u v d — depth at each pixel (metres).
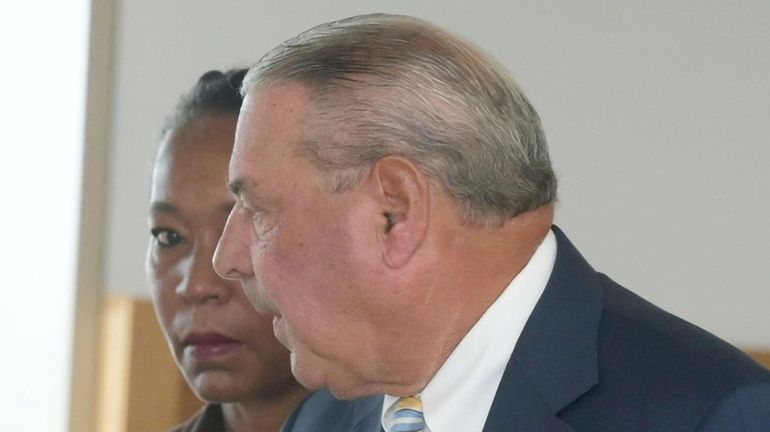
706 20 4.09
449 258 2.34
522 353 2.37
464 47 2.40
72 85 4.20
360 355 2.41
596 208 4.11
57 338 4.13
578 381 2.33
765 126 4.08
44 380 4.12
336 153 2.32
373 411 2.79
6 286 4.18
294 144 2.35
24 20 4.23
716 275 4.10
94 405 4.04
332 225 2.34
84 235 4.13
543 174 2.41
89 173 4.16
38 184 4.21
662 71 4.10
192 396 3.90
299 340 2.46
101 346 4.08
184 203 3.43
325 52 2.37
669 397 2.26
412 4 4.15
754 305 4.08
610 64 4.11
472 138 2.31
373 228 2.33
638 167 4.11
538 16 4.12
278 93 2.38
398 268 2.32
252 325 3.36
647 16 4.10
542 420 2.30
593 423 2.28
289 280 2.39
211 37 4.09
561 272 2.45
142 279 4.08
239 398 3.39
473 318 2.40
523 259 2.42
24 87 4.20
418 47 2.35
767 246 4.08
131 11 4.14
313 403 3.01
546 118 4.13
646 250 4.11
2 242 4.18
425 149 2.30
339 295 2.36
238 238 2.52
